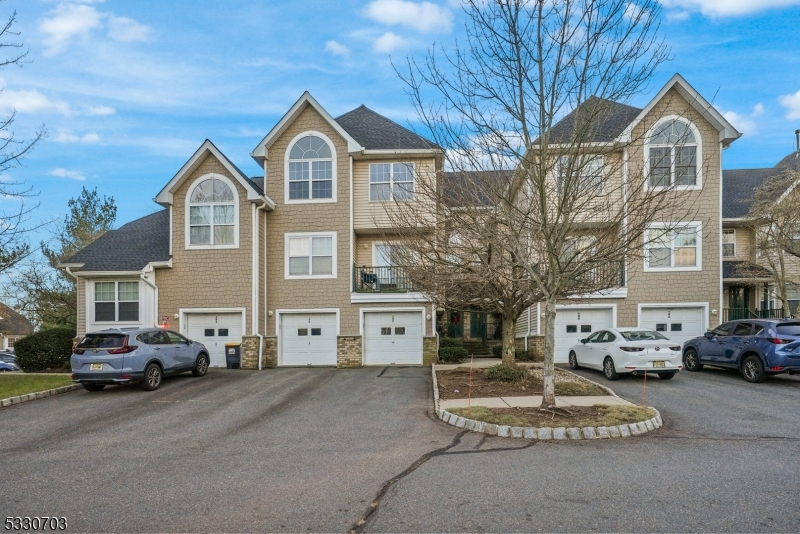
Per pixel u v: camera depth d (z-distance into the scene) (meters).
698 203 18.58
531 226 9.66
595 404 10.06
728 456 7.07
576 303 18.92
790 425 8.91
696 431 8.52
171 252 19.39
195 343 15.96
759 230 19.48
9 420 10.26
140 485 6.18
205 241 19.41
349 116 23.17
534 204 9.85
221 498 5.68
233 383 14.59
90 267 19.16
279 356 19.75
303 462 7.02
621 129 12.82
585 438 8.04
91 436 8.83
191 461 7.18
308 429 9.02
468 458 7.05
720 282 18.59
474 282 12.16
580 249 9.23
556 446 7.62
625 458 6.98
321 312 19.73
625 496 5.56
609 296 19.06
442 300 13.71
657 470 6.45
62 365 19.08
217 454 7.52
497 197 9.78
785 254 20.19
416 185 14.54
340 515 5.16
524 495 5.62
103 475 6.61
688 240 18.84
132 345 13.26
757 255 20.89
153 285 19.22
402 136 20.75
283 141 20.16
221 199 19.42
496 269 10.61
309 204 19.94
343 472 6.53
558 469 6.51
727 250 21.89
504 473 6.38
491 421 8.60
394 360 19.58
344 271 19.69
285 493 5.81
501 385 12.66
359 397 12.09
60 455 7.64
